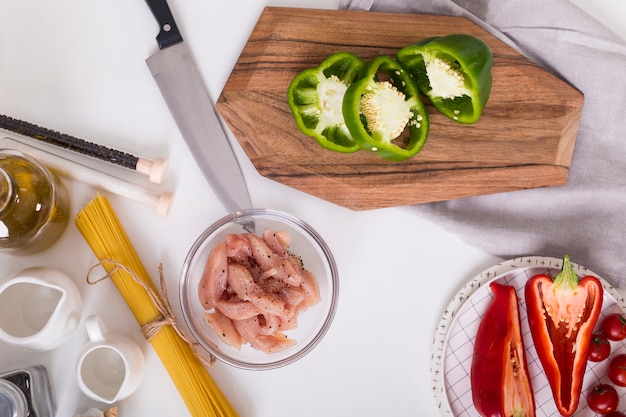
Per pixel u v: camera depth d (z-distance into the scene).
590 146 0.86
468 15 0.84
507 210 0.86
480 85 0.78
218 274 0.78
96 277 0.83
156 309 0.80
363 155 0.81
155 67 0.82
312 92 0.80
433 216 0.84
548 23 0.84
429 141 0.82
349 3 0.84
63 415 0.81
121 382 0.80
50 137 0.82
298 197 0.84
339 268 0.84
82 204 0.83
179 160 0.84
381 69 0.82
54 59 0.84
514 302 0.81
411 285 0.85
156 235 0.83
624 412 0.84
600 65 0.84
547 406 0.84
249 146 0.81
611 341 0.84
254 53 0.81
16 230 0.76
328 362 0.84
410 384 0.84
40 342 0.74
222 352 0.81
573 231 0.85
